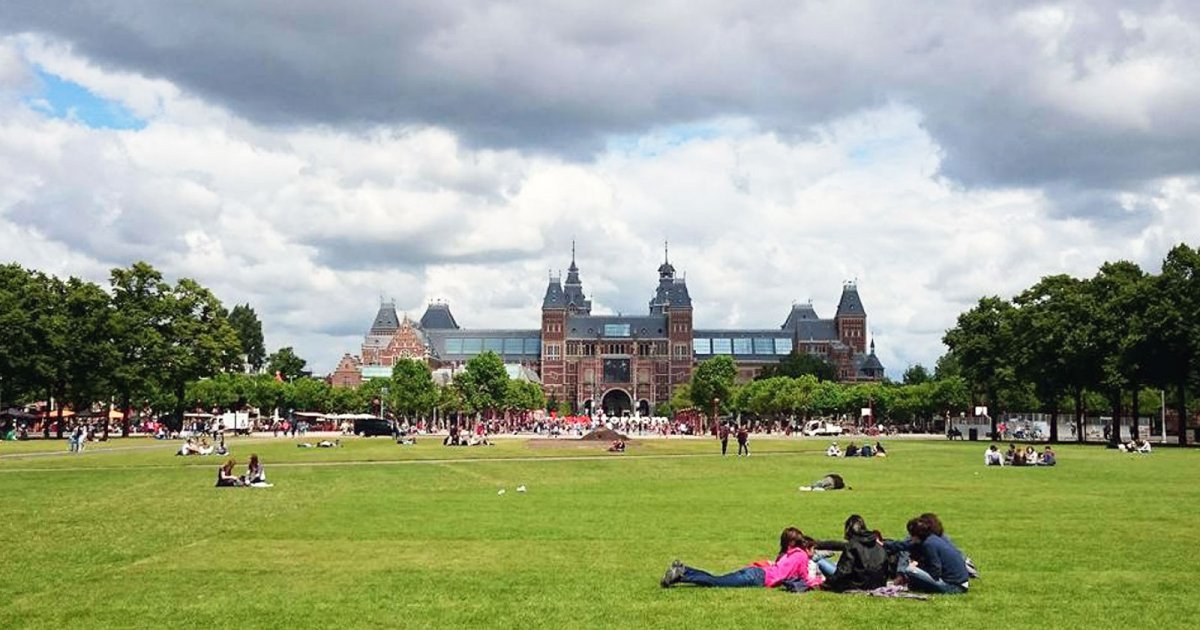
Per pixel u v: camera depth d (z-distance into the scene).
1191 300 110.44
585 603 21.44
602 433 142.50
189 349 152.88
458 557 27.73
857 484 54.97
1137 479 58.50
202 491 50.97
